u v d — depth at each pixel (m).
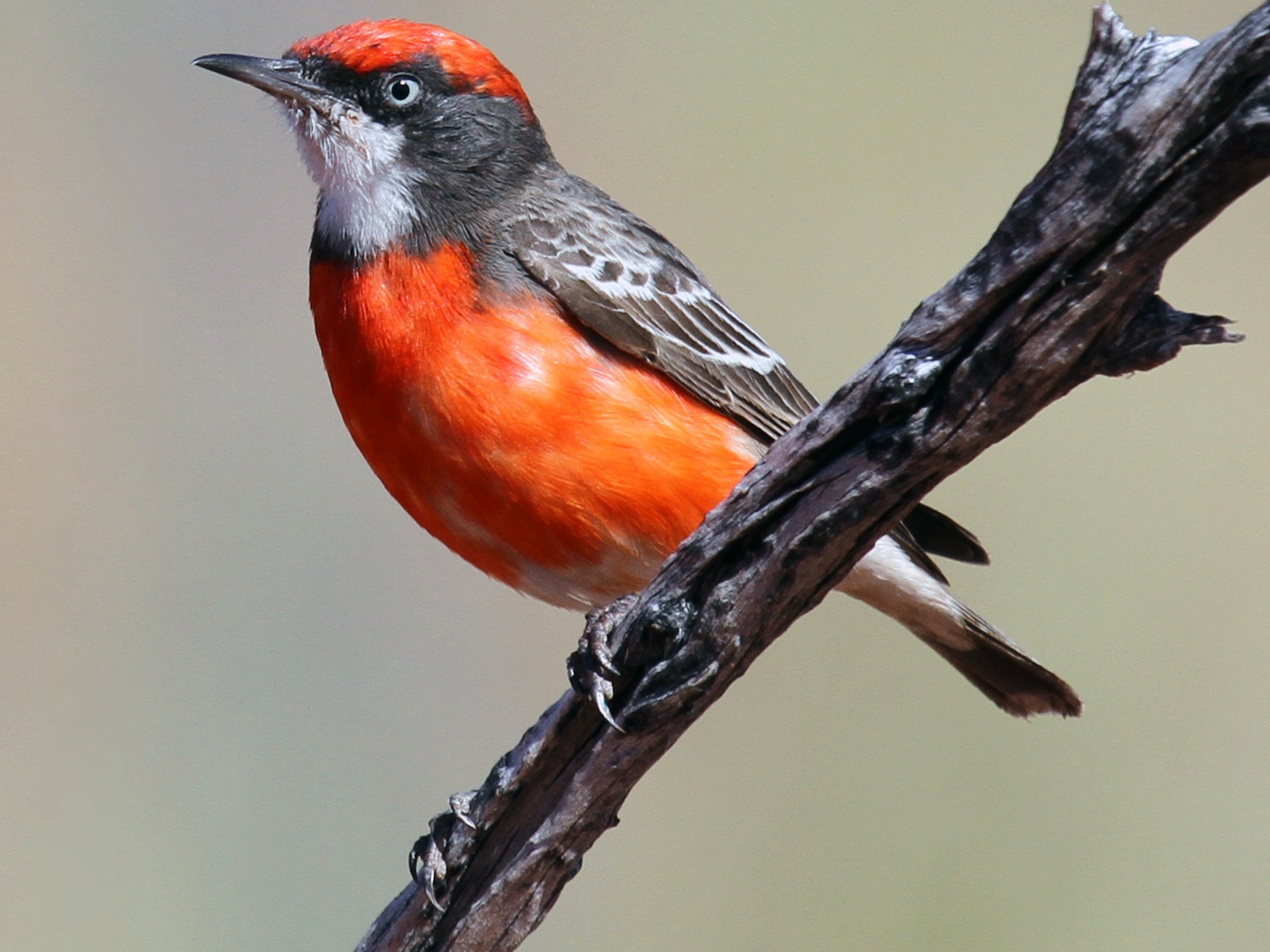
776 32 18.33
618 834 14.98
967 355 6.88
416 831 14.60
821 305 17.08
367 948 8.99
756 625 7.89
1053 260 6.51
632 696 8.13
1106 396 17.14
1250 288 17.53
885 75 18.12
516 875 8.64
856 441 7.33
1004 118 17.77
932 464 7.20
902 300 17.27
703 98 18.09
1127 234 6.35
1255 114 5.98
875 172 17.67
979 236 17.30
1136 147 6.20
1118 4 18.17
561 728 8.39
